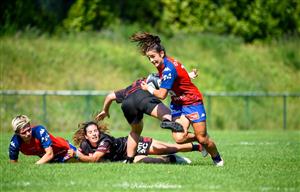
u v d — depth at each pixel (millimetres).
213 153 38906
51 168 36312
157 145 41375
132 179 33000
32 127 39688
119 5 113375
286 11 117500
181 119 38562
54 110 83062
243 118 90562
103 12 110250
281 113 93562
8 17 102500
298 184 32188
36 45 97500
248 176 34375
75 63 95562
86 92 79812
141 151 41406
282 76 106000
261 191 30219
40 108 82750
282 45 114188
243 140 65125
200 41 109688
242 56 108500
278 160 43156
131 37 38094
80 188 30672
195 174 34688
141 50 38094
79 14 108625
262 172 36094
